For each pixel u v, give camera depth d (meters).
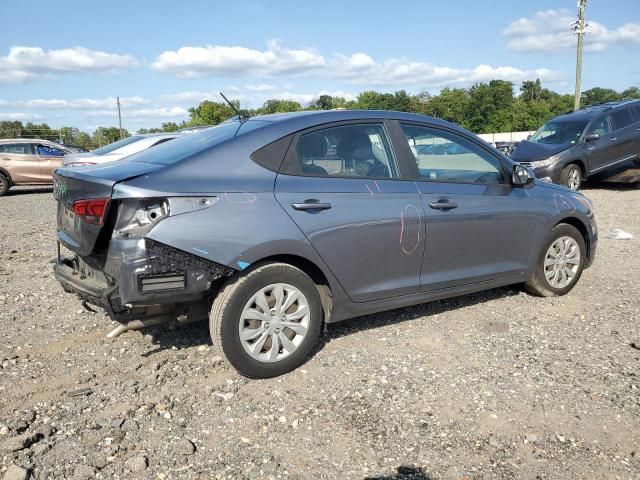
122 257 3.39
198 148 3.85
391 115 4.54
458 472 2.85
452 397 3.58
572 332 4.65
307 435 3.17
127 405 3.49
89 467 2.86
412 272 4.45
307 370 3.97
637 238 8.47
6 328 4.80
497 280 5.05
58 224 4.30
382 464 2.91
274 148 3.91
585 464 2.91
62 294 5.82
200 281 3.50
